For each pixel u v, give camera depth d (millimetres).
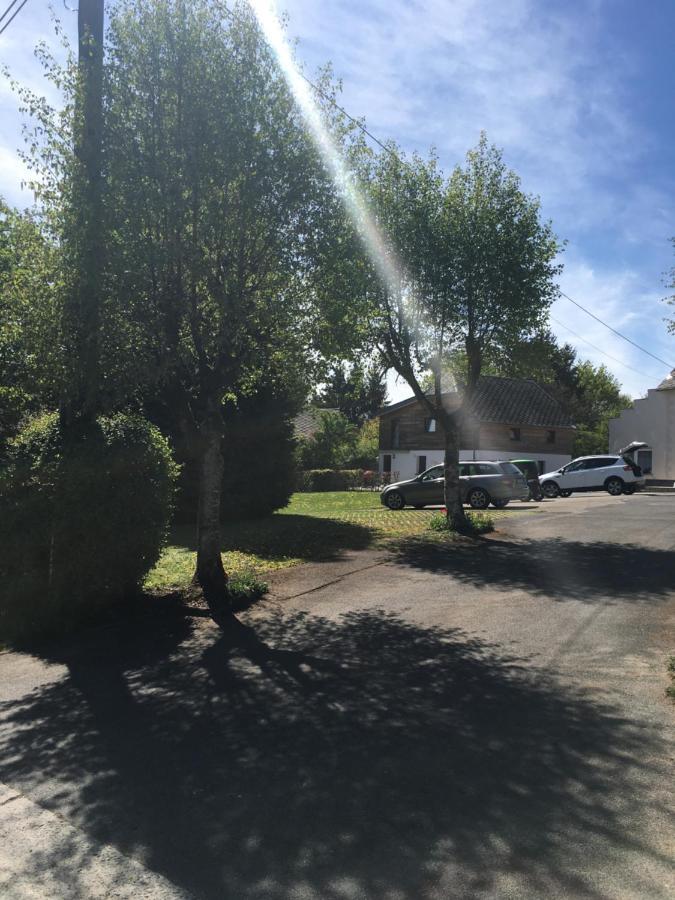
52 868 3295
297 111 8766
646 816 3551
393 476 43812
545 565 11352
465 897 2934
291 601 9273
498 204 14312
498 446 45438
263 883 3096
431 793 3865
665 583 9641
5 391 9430
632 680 5703
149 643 7461
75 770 4387
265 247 8742
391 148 14266
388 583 10258
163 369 8172
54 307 7672
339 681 5930
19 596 7879
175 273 8375
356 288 9805
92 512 8125
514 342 14953
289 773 4195
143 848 3436
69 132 7844
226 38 8320
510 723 4852
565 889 2965
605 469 31578
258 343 9484
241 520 19469
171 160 7906
